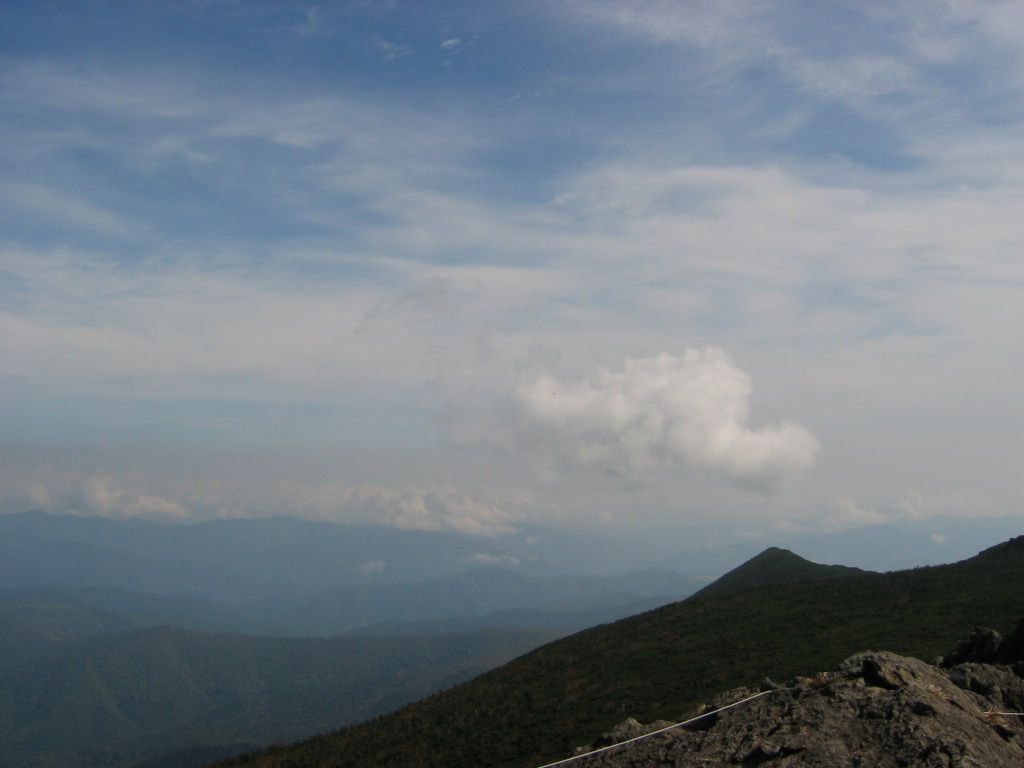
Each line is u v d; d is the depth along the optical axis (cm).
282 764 5969
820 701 1700
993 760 1359
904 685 1745
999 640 2389
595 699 5528
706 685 5141
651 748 1797
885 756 1417
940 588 6494
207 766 6550
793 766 1438
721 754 1622
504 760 4678
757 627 6606
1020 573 6412
